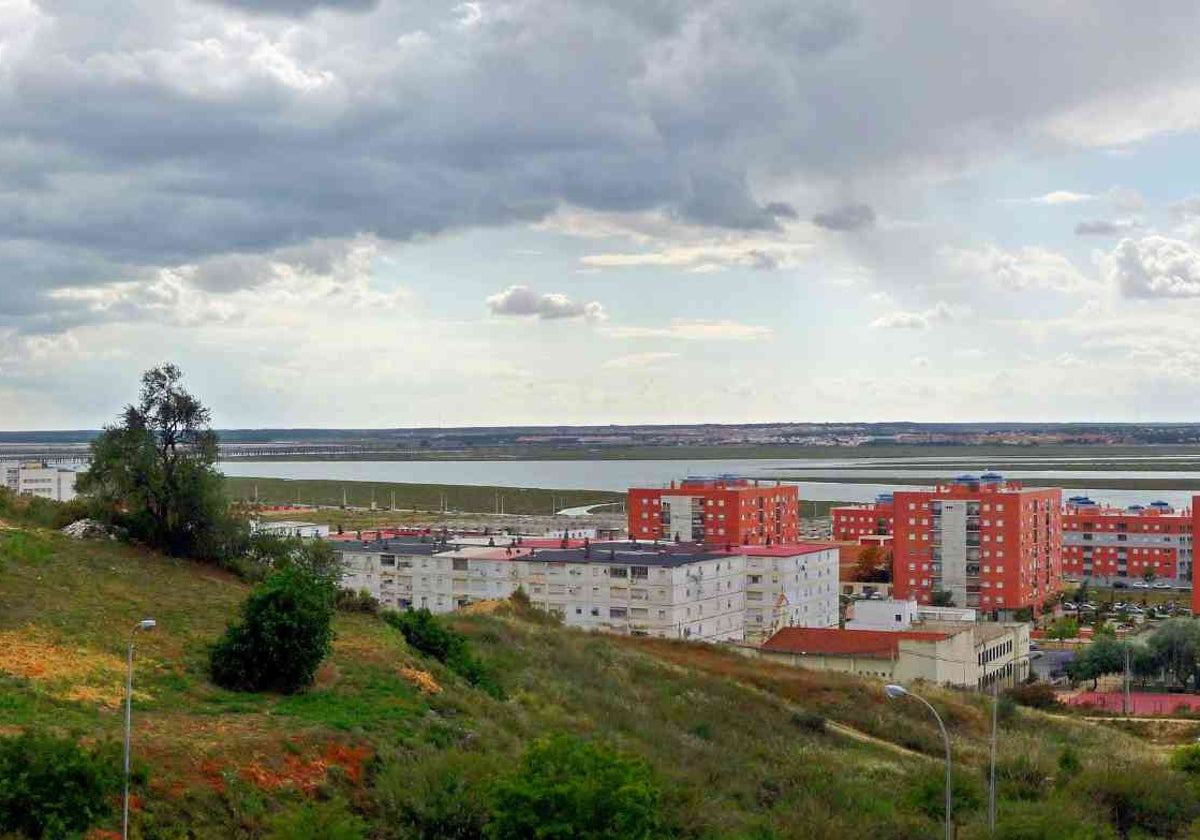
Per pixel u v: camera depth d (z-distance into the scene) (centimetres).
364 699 7200
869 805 7588
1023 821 6969
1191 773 8875
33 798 4744
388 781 6025
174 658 7312
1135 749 10806
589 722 8400
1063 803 7544
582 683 9925
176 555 10306
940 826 7300
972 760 9481
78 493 10794
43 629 7294
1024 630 16925
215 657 7162
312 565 10750
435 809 5909
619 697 9700
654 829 5859
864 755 9406
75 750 4959
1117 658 16375
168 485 10344
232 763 5719
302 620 7175
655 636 15300
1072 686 16462
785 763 8469
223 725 6219
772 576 18500
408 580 18338
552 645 11225
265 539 10800
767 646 13962
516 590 16750
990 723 11288
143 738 5709
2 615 7381
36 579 8338
